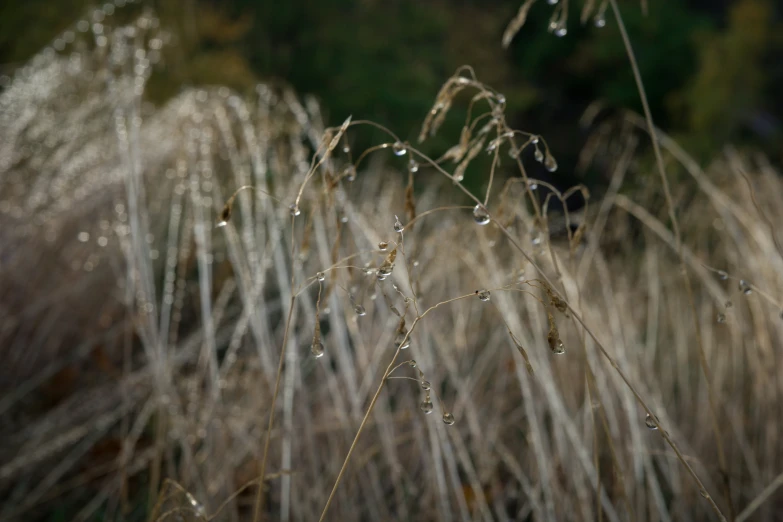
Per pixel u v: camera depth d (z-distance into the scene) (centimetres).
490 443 40
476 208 27
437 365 43
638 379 41
